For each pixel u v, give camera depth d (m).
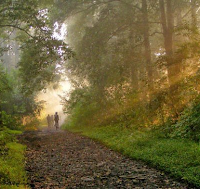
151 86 14.02
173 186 5.45
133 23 17.77
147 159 7.57
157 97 13.10
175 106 12.69
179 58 13.34
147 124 13.70
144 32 17.91
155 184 5.65
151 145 9.47
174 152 7.84
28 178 6.47
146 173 6.53
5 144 10.64
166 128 11.34
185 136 9.73
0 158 7.86
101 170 7.11
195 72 12.62
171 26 16.03
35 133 20.05
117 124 17.17
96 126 20.22
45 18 16.80
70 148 11.46
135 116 15.11
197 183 5.30
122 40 18.97
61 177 6.57
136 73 19.62
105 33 18.81
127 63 18.97
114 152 9.81
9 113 24.89
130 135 11.77
